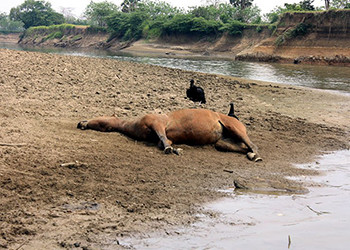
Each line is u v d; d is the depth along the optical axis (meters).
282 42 52.28
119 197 5.96
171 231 5.00
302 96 19.22
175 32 85.62
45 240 4.59
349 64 45.19
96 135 8.83
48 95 12.16
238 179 7.09
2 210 5.17
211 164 7.94
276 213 5.73
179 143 8.84
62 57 21.56
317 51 48.84
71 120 9.92
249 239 4.75
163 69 24.75
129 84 16.45
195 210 5.74
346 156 9.56
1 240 4.47
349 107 16.73
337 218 5.53
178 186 6.64
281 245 4.54
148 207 5.72
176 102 13.76
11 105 10.34
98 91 13.95
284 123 12.58
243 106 15.14
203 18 83.44
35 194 5.73
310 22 52.00
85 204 5.62
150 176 6.93
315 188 7.07
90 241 4.64
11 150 7.06
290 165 8.48
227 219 5.46
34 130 8.50
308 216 5.62
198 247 4.54
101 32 115.25
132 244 4.61
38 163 6.75
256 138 10.49
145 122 8.59
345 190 6.98
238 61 51.66
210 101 15.26
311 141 10.74
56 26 132.62
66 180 6.31
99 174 6.72
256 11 94.31
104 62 22.86
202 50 75.75
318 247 4.48
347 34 48.34
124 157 7.67
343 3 65.81
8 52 19.50
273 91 20.14
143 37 94.06
